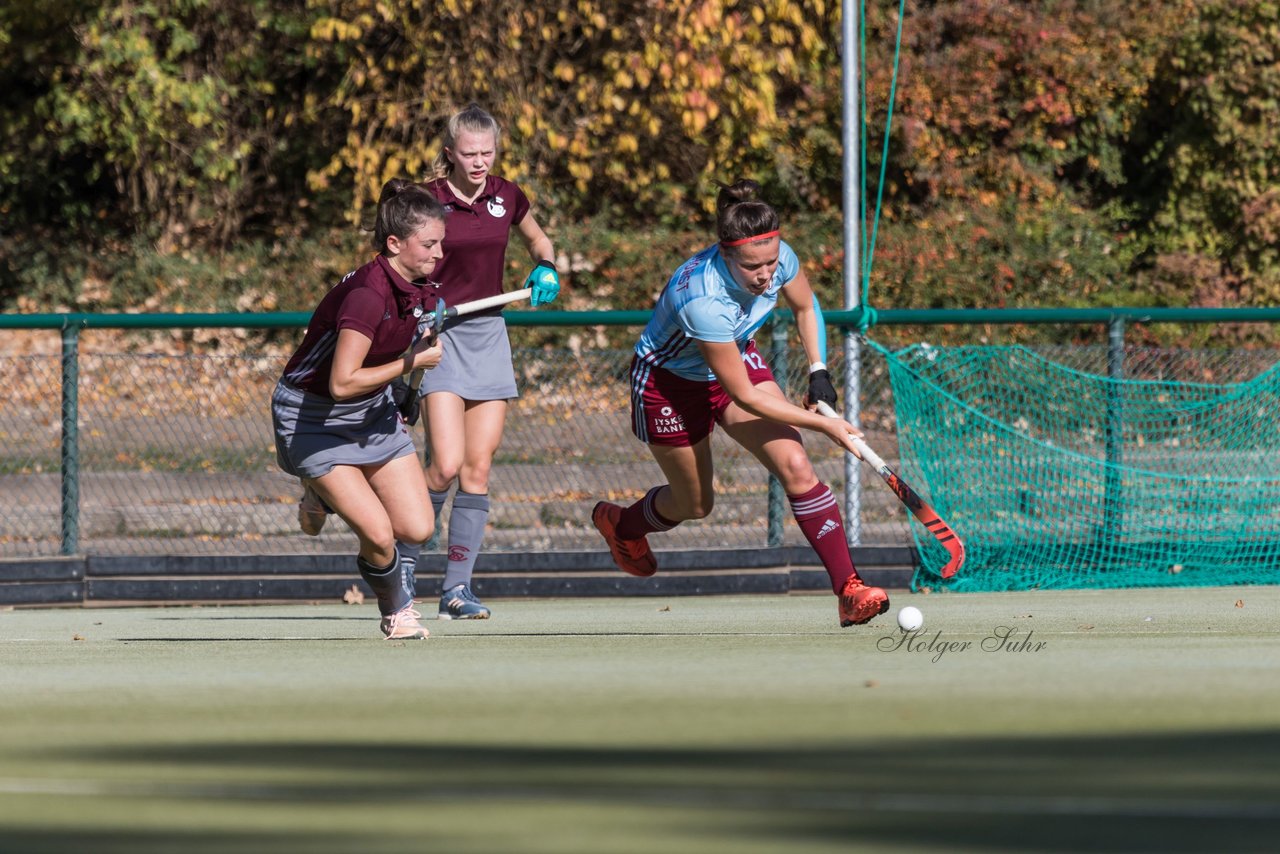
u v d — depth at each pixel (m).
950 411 32.88
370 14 58.69
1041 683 14.99
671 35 58.12
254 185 68.12
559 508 33.38
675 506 23.62
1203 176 70.56
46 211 68.81
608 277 56.88
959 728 12.07
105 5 58.94
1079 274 60.22
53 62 61.72
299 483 34.22
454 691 14.98
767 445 21.56
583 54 62.88
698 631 23.41
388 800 9.49
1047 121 67.38
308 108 63.16
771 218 20.05
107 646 22.00
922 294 58.09
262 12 61.88
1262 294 70.38
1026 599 30.03
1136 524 32.81
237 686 15.78
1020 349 33.38
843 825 8.66
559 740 11.75
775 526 32.97
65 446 32.84
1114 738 11.55
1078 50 66.88
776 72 63.41
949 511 32.75
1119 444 33.00
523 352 33.41
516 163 60.16
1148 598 29.88
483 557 32.03
